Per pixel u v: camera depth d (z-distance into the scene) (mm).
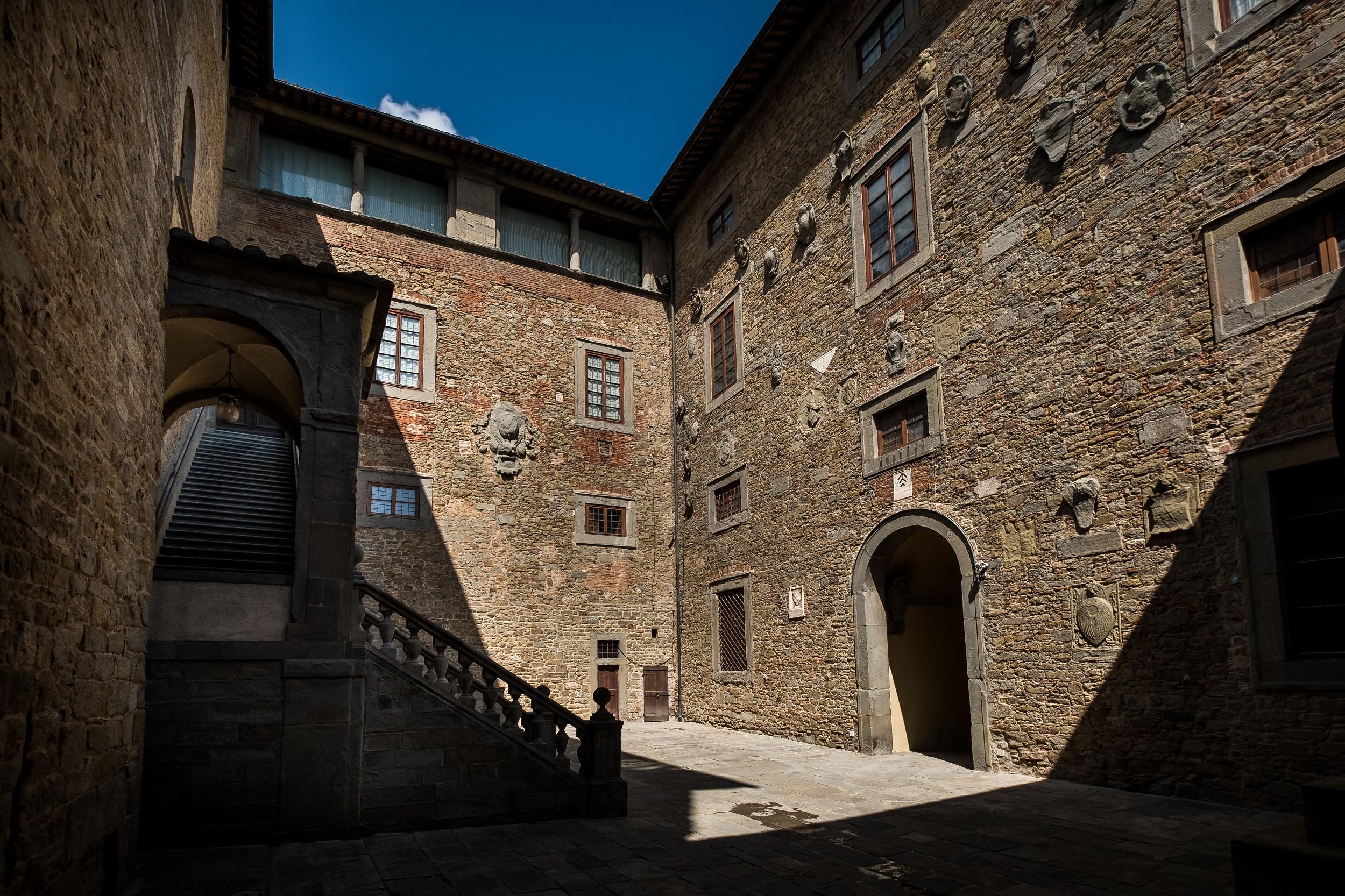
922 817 7602
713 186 18094
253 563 8203
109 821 5062
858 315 12883
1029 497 9570
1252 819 6703
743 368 16266
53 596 3924
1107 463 8688
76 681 4348
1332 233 7070
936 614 12938
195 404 9938
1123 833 6590
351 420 7785
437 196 17984
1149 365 8352
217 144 13758
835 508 13062
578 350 18453
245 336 8258
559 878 5789
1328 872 3604
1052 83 9789
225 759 6762
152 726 6598
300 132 16531
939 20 11633
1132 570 8305
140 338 5730
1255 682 7117
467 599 15992
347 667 7234
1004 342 10117
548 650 16641
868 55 13344
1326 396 6867
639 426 18906
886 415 12258
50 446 3828
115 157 4797
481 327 17406
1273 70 7520
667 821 7691
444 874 5887
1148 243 8500
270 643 7039
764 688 14625
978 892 5375
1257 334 7426
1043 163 9820
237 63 15086
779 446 14805
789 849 6574
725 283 17281
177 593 6859
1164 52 8531
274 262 7641
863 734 11875
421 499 15938
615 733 8195
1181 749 7680
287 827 6820
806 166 14648
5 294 3219
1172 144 8352
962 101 11047
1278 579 7055
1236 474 7445
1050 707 9047
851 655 12383
